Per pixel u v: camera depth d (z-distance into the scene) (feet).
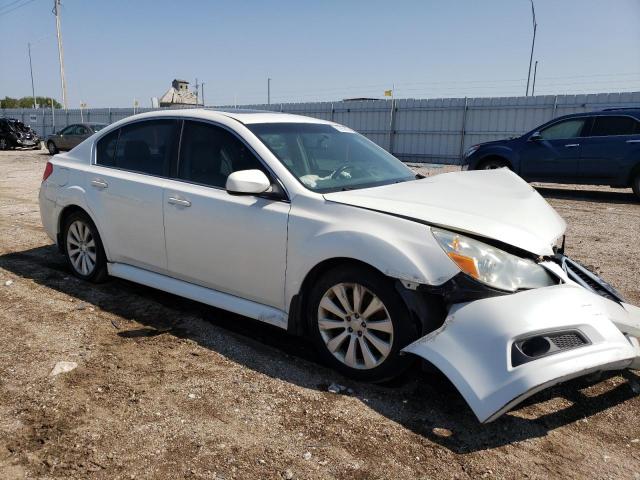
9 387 10.03
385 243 9.58
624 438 8.93
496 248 9.31
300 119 14.11
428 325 9.50
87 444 8.42
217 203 12.02
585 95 62.39
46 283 15.93
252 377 10.64
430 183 12.07
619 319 9.38
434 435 8.86
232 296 12.28
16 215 27.02
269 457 8.20
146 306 14.29
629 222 28.17
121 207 14.11
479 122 70.03
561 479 7.89
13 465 7.90
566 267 10.12
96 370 10.76
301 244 10.67
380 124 77.97
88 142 15.89
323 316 10.77
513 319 8.49
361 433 8.85
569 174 37.37
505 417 9.43
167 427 8.89
